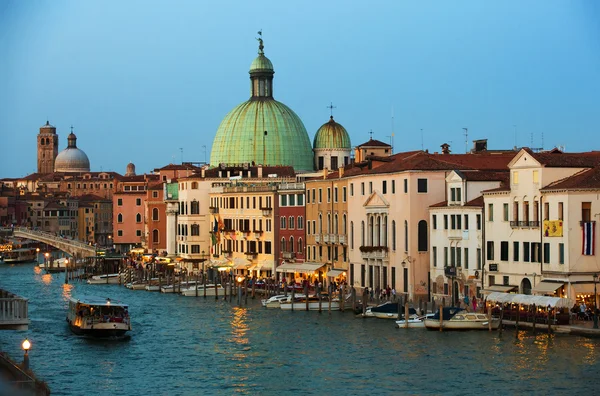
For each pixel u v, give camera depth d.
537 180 95.38
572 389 70.31
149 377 79.31
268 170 185.50
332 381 75.94
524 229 96.94
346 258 130.62
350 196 128.38
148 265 180.88
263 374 79.31
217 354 88.31
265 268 153.50
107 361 85.94
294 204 146.25
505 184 104.06
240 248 161.88
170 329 103.88
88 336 98.19
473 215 104.62
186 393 73.69
